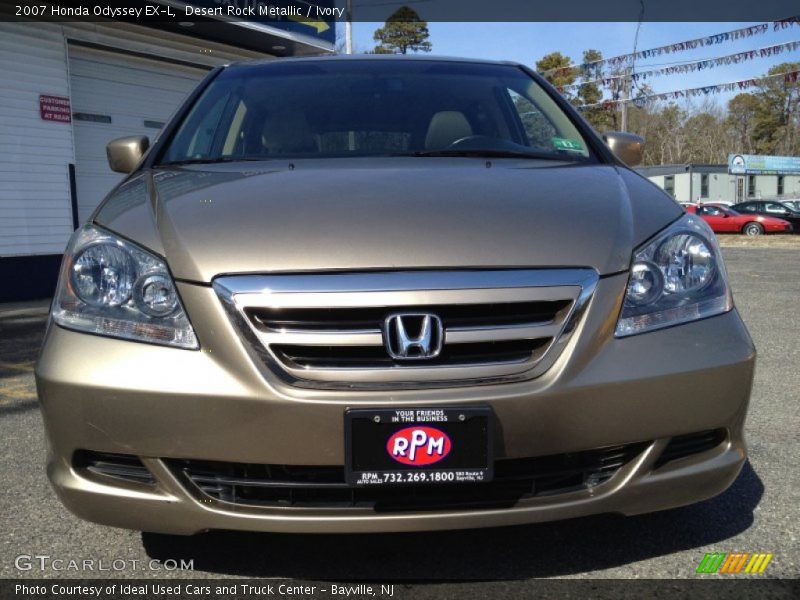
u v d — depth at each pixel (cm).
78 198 955
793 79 1991
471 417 170
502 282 178
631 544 219
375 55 335
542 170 237
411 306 175
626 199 213
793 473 272
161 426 175
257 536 226
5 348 548
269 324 177
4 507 252
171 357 176
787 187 4419
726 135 6831
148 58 1024
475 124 285
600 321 180
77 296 189
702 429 186
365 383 172
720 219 2717
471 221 192
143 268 186
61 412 181
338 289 176
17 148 852
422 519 176
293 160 256
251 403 171
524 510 178
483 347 177
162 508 180
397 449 170
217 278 179
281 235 186
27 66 858
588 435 177
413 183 215
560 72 2300
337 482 177
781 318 646
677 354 183
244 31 1039
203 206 204
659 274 190
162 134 282
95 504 184
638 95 2194
